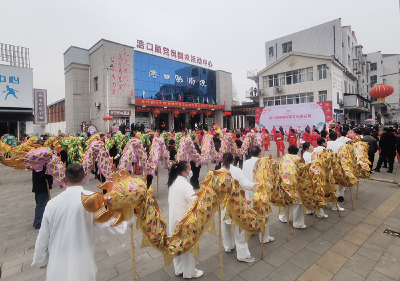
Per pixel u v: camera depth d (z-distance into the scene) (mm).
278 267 3281
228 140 8336
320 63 23344
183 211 2945
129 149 5871
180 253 2582
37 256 2164
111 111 20922
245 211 2949
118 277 3123
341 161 5309
